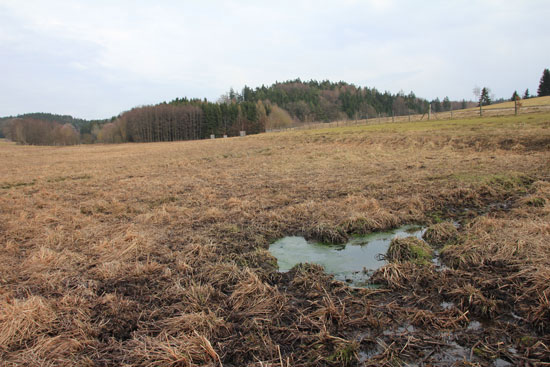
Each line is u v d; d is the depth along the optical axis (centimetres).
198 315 425
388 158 1825
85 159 3384
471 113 4303
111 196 1240
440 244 662
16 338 394
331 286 513
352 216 796
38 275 557
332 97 14600
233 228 786
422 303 454
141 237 719
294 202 1026
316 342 384
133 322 437
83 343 393
